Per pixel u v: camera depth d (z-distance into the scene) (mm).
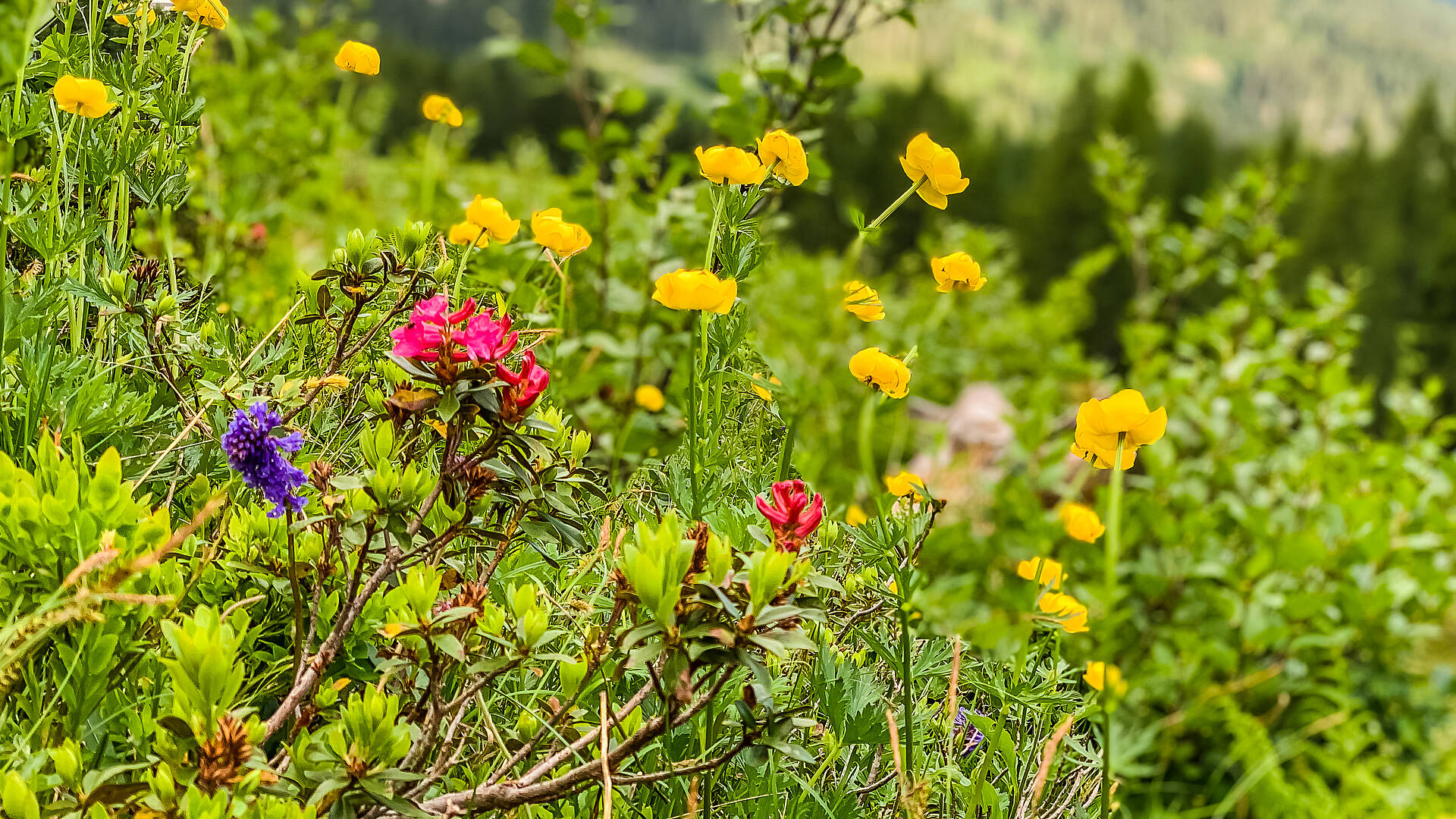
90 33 1426
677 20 123875
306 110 4242
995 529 3795
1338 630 4160
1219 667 3832
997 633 1408
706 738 1172
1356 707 4230
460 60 37500
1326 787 4145
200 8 1598
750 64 3109
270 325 2141
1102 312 21875
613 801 1126
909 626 1409
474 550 1175
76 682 928
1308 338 5234
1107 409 1027
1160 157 29312
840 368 5379
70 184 1391
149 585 991
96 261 1439
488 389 1007
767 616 925
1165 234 6523
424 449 1216
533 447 1035
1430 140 29625
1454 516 4469
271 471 994
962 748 1488
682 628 940
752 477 1755
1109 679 1136
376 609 1146
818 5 2984
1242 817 3766
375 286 1451
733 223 1463
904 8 2988
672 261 3021
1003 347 7930
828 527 1465
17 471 1016
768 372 2039
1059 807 1411
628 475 1931
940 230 8859
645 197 3055
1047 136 31234
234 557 1112
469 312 1021
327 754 867
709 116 3137
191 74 3100
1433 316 22594
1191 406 4582
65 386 1235
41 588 992
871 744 1285
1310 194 29375
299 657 974
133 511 988
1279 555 3957
